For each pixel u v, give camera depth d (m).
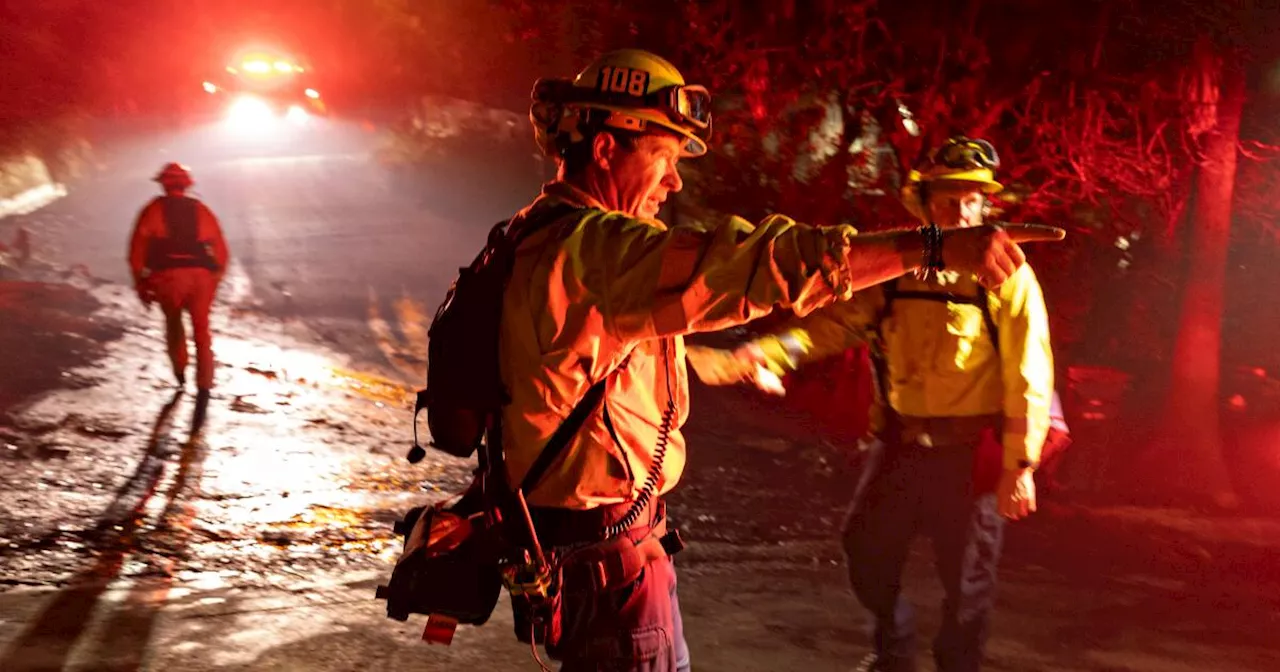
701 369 4.09
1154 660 5.37
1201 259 8.92
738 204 10.72
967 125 9.59
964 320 4.09
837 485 8.30
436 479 7.52
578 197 2.57
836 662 5.01
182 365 9.09
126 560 5.64
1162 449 8.85
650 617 2.59
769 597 5.90
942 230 2.15
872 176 10.14
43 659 4.45
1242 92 8.94
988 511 4.22
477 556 2.66
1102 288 10.27
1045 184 9.70
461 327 2.44
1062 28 9.73
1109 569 6.83
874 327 4.27
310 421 8.59
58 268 14.22
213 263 8.77
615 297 2.30
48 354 9.67
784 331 4.25
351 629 4.98
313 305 13.27
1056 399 4.37
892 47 9.98
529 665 4.72
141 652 4.59
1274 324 11.56
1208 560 7.07
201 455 7.51
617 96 2.57
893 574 4.37
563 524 2.55
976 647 4.25
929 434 4.21
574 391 2.44
